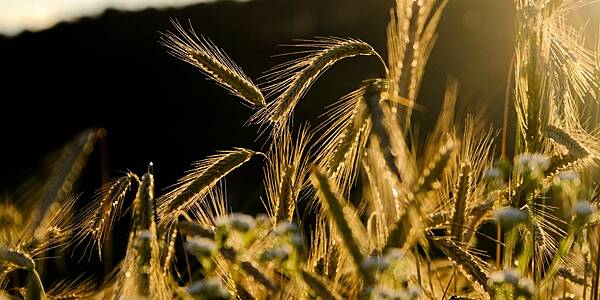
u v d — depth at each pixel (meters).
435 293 3.98
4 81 37.97
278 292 3.41
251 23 37.00
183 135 31.91
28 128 36.75
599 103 4.08
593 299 3.74
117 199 4.18
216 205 4.27
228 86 4.49
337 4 34.47
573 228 3.47
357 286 3.37
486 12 25.55
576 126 4.17
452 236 3.78
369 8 33.94
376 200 3.46
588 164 3.70
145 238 3.36
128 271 3.39
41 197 3.33
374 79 4.11
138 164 31.56
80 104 35.69
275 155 4.34
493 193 3.86
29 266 3.37
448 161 2.84
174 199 4.12
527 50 3.94
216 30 37.34
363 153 3.93
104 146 4.27
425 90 24.55
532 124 3.83
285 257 3.25
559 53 4.20
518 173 3.71
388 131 3.47
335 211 3.02
